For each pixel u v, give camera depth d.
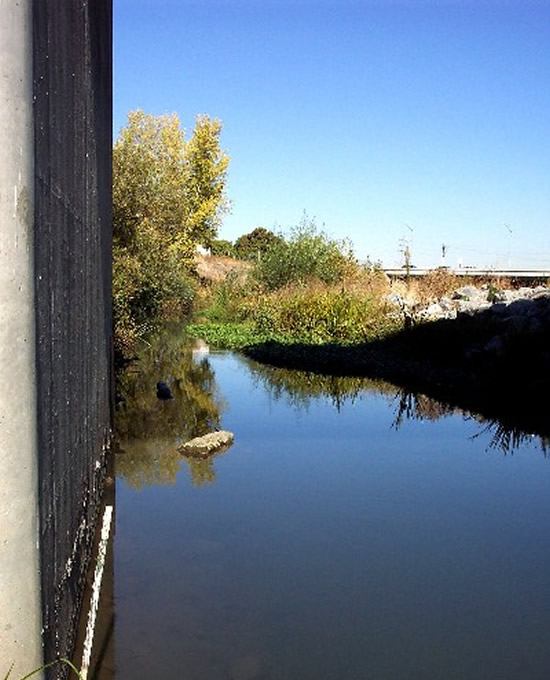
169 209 18.50
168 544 4.86
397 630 3.77
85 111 4.22
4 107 2.05
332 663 3.44
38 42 2.37
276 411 9.47
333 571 4.47
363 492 6.08
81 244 3.92
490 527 5.27
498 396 10.15
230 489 6.13
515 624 3.86
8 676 2.17
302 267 20.84
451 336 13.12
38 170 2.35
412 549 4.84
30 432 2.21
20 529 2.18
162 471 6.66
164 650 3.50
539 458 7.18
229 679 3.27
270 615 3.89
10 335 2.12
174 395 10.56
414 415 9.20
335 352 14.30
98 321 5.60
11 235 2.10
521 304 12.98
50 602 2.52
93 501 4.66
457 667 3.43
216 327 19.75
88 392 4.39
